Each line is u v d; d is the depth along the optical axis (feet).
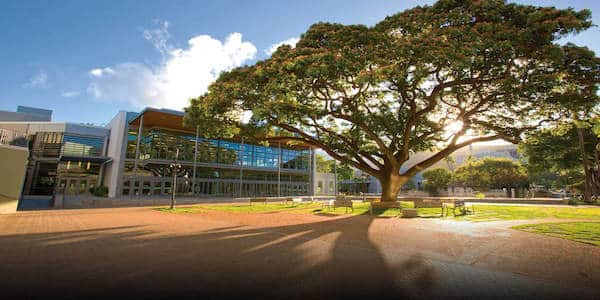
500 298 12.31
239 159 127.65
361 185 258.16
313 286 13.74
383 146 58.95
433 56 35.32
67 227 32.09
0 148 51.90
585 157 90.48
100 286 13.39
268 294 12.68
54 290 12.76
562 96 42.98
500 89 44.24
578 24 34.35
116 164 102.68
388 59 39.93
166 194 108.37
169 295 12.42
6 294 12.15
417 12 43.96
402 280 14.66
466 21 39.83
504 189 159.53
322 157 262.26
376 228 31.83
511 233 28.35
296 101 53.26
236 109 56.54
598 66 38.11
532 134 57.26
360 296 12.53
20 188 54.24
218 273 15.60
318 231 29.86
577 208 59.47
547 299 12.21
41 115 141.18
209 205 74.69
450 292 13.04
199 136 118.62
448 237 26.30
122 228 31.55
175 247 21.83
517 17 38.63
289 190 143.13
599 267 16.94
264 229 31.22
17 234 26.96
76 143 112.37
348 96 55.88
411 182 217.77
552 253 20.22
